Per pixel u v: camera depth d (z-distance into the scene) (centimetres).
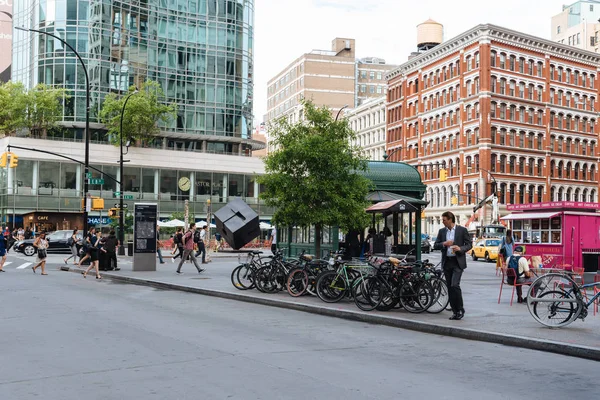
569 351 934
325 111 2130
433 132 8538
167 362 818
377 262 1471
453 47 8112
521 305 1494
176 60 6694
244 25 7138
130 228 5162
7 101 5997
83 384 695
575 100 8569
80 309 1400
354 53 12475
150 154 6331
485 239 4531
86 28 6150
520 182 7819
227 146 7062
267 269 1795
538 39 8050
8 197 5634
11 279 2272
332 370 782
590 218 2375
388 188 2447
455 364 849
